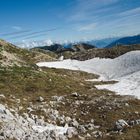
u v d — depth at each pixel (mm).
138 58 120750
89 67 127062
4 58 72938
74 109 42312
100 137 28781
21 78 58469
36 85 55500
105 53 148375
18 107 37531
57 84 60062
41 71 71062
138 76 88312
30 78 60094
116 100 48594
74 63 133000
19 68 67250
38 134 27688
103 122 36406
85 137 29328
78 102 46062
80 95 51469
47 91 53781
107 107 42812
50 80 62156
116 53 145625
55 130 30531
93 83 85500
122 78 93000
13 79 56750
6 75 58500
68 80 70125
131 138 26859
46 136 27125
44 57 133500
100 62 133125
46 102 44469
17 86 53156
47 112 38375
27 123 31406
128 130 28984
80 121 37031
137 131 28531
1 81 54438
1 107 31031
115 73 112125
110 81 89000
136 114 40156
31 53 132500
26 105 40750
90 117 38719
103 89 70312
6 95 44062
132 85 77188
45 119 35656
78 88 62250
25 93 50531
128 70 110500
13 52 115625
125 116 39031
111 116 38406
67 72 101562
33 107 39906
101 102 46219
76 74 103438
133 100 49375
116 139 27016
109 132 30781
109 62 129500
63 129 32062
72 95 51375
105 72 117000
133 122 31625
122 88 74875
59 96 50500
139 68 108188
